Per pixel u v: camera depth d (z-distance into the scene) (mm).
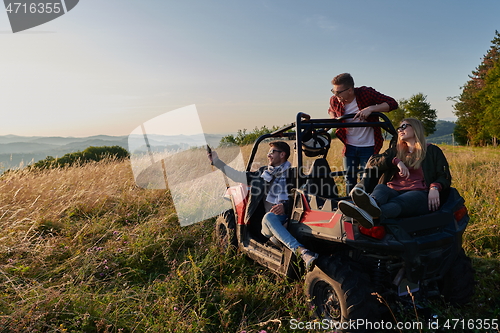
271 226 3021
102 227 4953
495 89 39469
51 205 5598
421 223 2473
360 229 2414
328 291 2633
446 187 2744
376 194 2666
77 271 3627
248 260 3943
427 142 2947
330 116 4398
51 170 7773
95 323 2734
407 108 53469
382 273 2670
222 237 4258
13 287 3094
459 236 2621
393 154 3037
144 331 2666
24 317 2717
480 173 7098
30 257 3934
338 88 3945
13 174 6543
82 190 6172
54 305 2898
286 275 3020
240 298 3133
